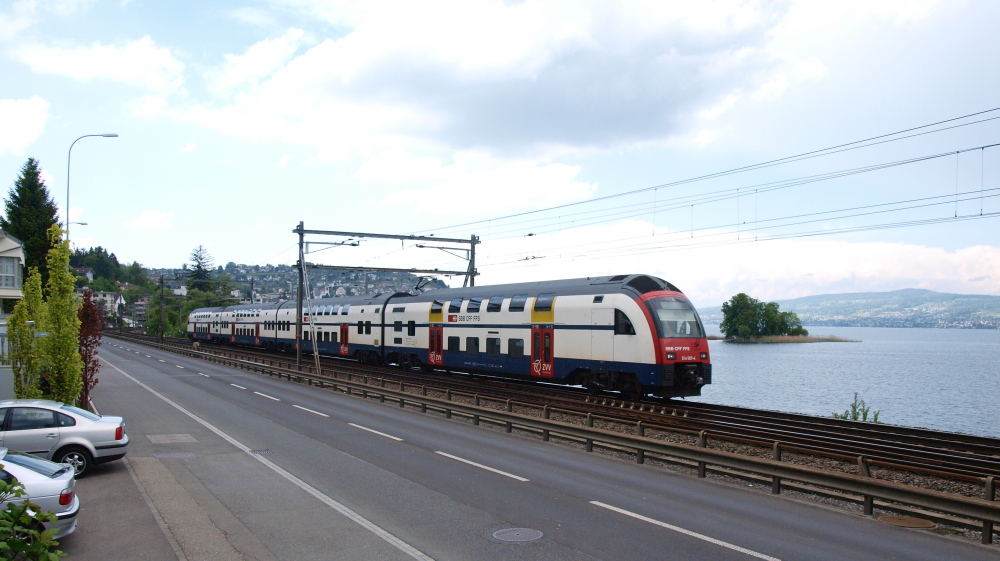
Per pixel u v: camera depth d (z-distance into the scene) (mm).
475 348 29906
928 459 14109
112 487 11367
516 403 21609
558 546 8336
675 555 8008
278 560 7836
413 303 34844
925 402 50625
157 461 13609
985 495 9336
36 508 5801
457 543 8461
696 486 11742
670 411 21094
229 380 34062
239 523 9297
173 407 22688
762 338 129750
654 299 23031
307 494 10930
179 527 9109
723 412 21469
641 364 22578
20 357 17906
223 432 17375
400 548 8266
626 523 9312
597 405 21531
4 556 5422
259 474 12414
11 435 11719
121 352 64562
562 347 25500
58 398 17781
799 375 72938
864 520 9672
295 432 17406
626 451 14578
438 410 21812
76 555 7977
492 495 10852
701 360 23062
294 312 49281
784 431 18062
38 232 60688
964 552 8258
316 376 30734
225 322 65250
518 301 27781
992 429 37344
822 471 10414
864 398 52750
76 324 18281
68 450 12039
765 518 9672
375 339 37938
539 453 14812
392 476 12242
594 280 25359
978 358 108625
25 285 19203
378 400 25547
